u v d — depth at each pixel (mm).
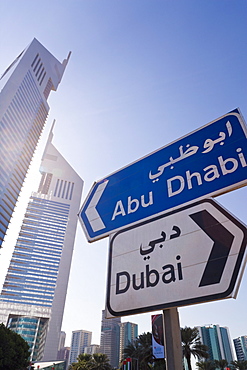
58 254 160250
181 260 2547
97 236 3512
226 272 2221
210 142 3182
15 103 107188
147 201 3266
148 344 30203
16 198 106125
